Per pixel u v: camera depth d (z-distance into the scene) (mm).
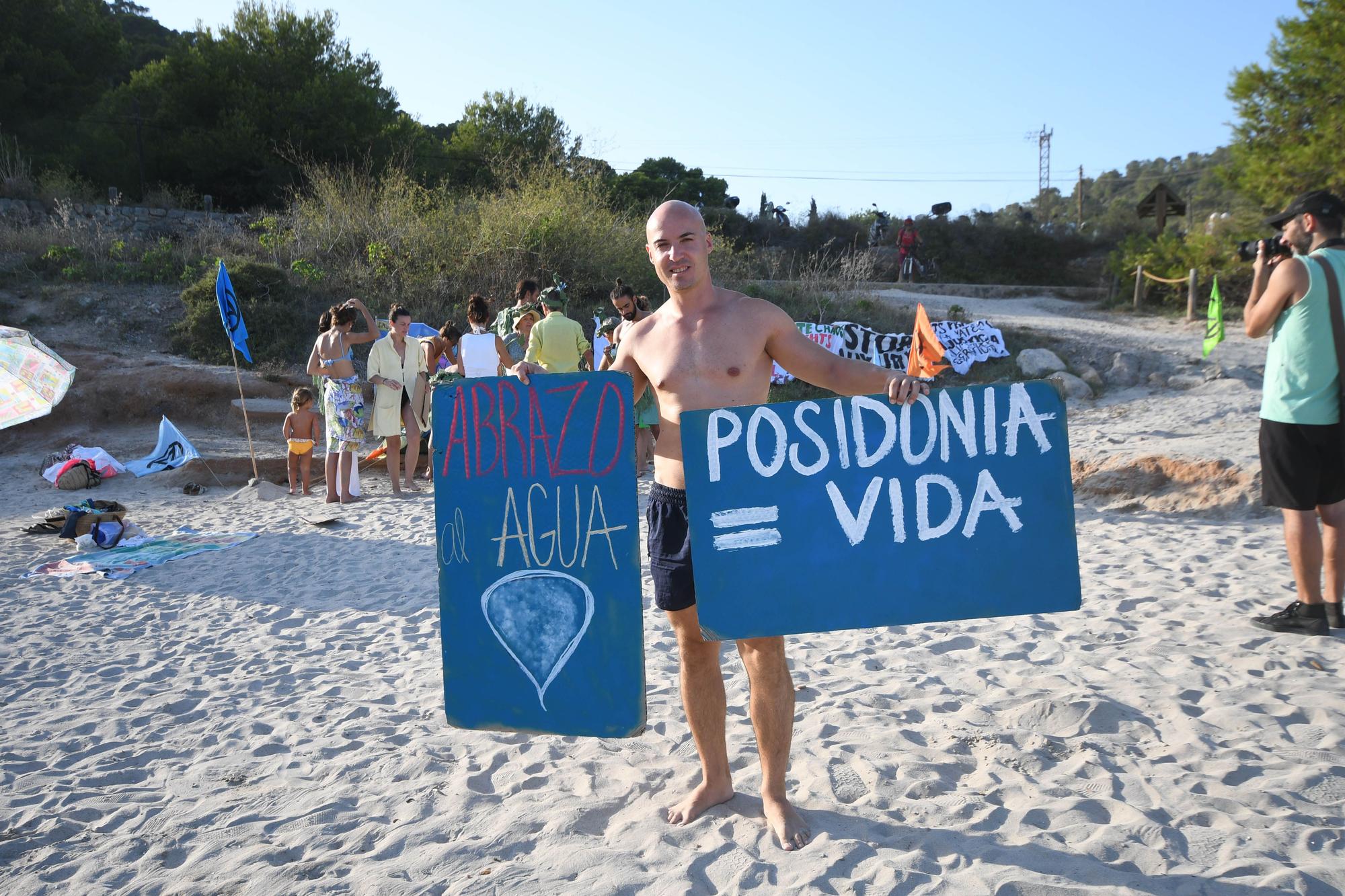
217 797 3346
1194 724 3361
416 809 3105
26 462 12047
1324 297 3984
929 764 3139
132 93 29188
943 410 2578
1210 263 22234
